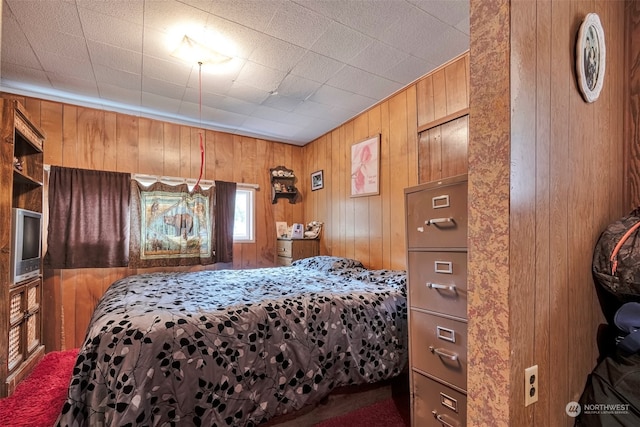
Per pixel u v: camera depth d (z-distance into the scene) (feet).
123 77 8.90
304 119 12.16
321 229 13.91
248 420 4.98
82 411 4.18
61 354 9.45
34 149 9.41
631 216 3.93
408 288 5.75
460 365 4.74
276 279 8.98
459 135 7.91
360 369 6.21
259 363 5.25
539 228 3.03
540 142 3.05
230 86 9.48
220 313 5.37
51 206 9.98
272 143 14.67
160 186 11.74
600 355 3.93
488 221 2.87
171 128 12.26
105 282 10.75
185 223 12.09
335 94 10.05
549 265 3.17
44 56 7.82
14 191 9.23
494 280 2.81
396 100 10.05
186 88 9.59
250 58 7.99
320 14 6.41
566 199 3.41
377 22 6.66
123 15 6.38
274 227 14.55
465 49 7.63
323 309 6.21
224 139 13.43
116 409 4.10
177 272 11.00
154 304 5.78
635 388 3.10
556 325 3.25
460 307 4.76
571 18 3.49
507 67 2.73
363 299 6.75
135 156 11.54
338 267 10.59
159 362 4.49
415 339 5.58
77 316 10.30
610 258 3.65
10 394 6.90
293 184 15.07
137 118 11.63
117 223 10.93
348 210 12.26
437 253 5.17
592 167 3.83
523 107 2.83
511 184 2.72
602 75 3.91
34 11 6.21
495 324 2.80
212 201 12.73
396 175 10.06
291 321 5.81
